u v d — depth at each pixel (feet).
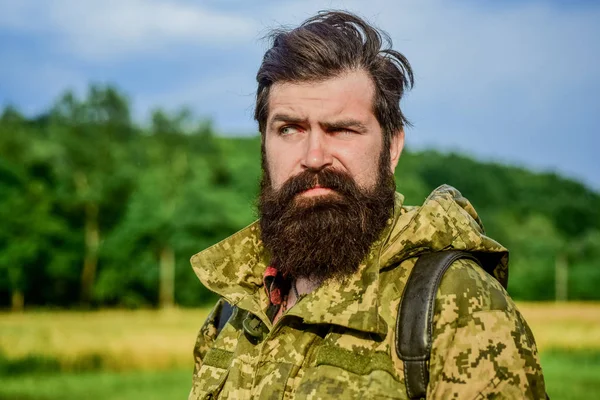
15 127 262.67
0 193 213.66
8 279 207.41
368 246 6.58
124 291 220.84
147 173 234.99
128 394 56.34
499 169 458.50
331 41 6.67
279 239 6.84
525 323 6.13
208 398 7.06
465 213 6.62
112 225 233.76
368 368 6.07
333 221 6.50
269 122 6.91
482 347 5.74
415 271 6.29
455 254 6.30
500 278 6.76
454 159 442.50
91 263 225.15
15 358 81.61
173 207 232.32
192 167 246.88
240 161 259.39
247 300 7.16
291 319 6.65
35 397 55.26
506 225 309.42
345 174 6.61
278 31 7.26
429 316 5.92
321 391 6.06
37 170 237.86
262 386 6.49
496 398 5.61
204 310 211.61
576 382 55.31
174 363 81.25
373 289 6.30
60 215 227.61
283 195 6.71
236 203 227.40
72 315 180.14
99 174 236.63
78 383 63.93
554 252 283.79
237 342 7.18
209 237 223.30
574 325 130.72
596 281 270.26
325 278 6.61
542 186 455.63
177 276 222.28
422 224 6.38
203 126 263.70
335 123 6.63
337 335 6.33
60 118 260.01
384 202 6.76
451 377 5.74
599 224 392.27
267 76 6.85
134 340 103.86
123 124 263.90
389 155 7.04
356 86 6.69
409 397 5.90
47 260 214.90
